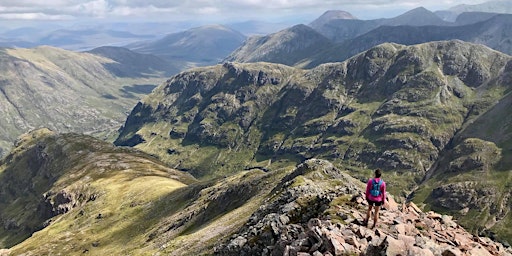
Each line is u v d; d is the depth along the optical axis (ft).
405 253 75.05
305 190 198.18
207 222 387.96
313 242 89.86
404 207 108.06
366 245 82.23
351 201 111.55
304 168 359.87
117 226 605.31
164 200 625.00
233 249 142.92
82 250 564.71
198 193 540.52
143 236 503.20
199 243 271.90
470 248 86.38
